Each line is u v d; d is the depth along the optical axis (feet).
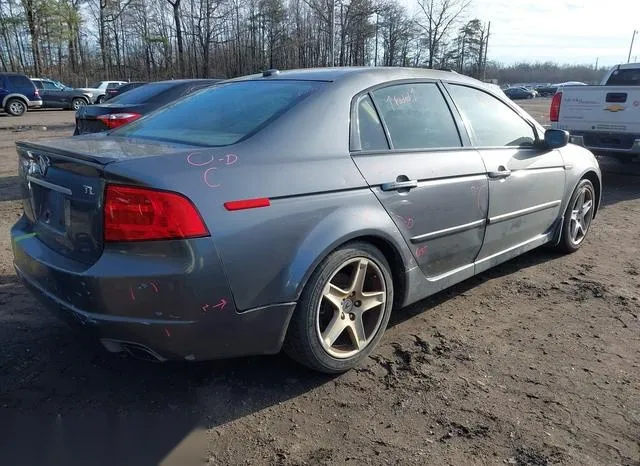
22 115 81.35
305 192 8.95
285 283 8.69
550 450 8.07
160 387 9.59
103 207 7.87
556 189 15.24
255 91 10.91
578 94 29.04
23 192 10.35
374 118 10.55
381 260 10.22
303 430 8.52
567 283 14.75
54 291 8.79
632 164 36.42
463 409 9.05
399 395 9.45
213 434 8.41
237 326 8.37
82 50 180.86
